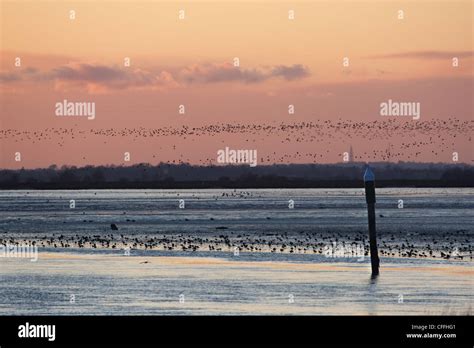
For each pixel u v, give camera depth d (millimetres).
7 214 172000
